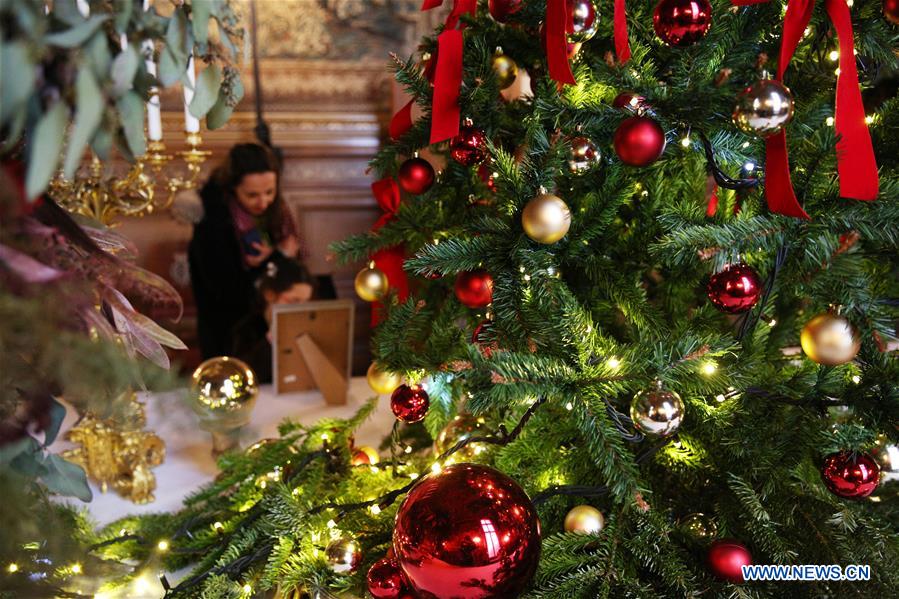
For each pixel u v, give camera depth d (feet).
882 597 1.96
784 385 2.12
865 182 1.73
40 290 1.16
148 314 1.66
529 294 2.06
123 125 1.24
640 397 1.86
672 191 2.29
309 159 7.85
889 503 2.32
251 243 6.46
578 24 1.94
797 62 2.05
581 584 1.90
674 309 2.46
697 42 1.87
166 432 1.55
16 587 1.49
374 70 7.73
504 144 2.39
